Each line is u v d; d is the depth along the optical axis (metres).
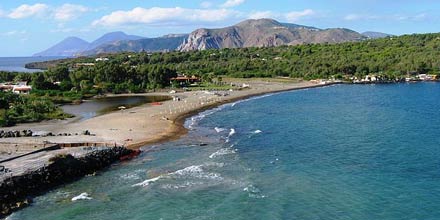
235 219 46.31
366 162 67.81
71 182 60.38
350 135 90.75
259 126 104.69
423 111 129.25
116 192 55.75
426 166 64.88
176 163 69.31
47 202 52.44
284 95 186.00
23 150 70.75
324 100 165.00
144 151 78.19
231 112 131.50
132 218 47.41
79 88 198.12
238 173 62.75
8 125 103.69
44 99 154.88
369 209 48.34
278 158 71.25
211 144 83.25
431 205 49.06
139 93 198.75
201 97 172.00
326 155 73.00
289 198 52.06
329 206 49.41
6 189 51.75
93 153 68.00
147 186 57.78
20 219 47.38
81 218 47.59
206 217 47.06
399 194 52.81
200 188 56.41
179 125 106.25
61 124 106.31
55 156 62.66
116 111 132.50
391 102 155.25
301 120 114.00
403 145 79.75
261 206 49.69
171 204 51.16
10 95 142.12
